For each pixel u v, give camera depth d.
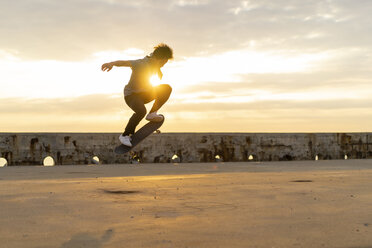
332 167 11.95
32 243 2.88
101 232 3.20
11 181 7.57
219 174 9.30
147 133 4.63
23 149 13.94
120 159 14.85
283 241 2.92
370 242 2.88
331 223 3.52
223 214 3.94
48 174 9.47
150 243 2.87
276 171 10.27
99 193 5.60
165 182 7.24
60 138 14.31
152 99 4.62
